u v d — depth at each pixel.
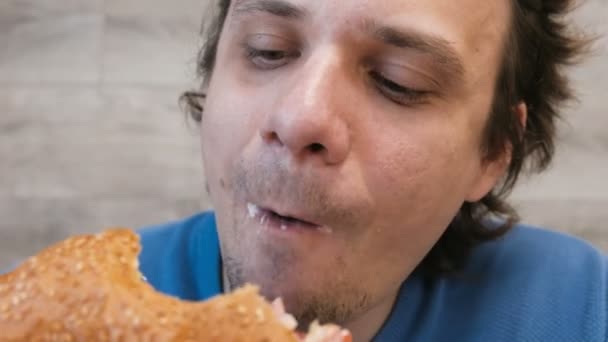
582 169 1.07
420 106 0.36
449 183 0.38
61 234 1.05
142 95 1.09
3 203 1.06
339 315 0.35
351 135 0.34
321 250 0.34
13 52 1.10
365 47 0.34
